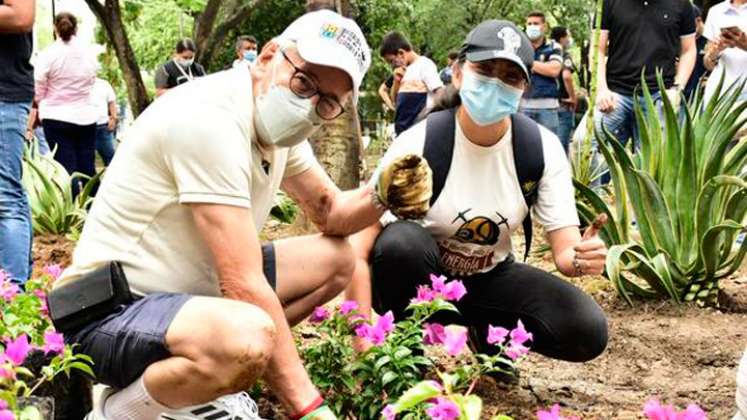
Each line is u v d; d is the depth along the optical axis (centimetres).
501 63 318
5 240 416
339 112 259
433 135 337
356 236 347
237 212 251
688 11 698
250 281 251
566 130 1070
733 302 524
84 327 260
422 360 291
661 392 394
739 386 264
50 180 750
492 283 360
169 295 255
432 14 2177
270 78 257
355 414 299
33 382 298
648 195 519
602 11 702
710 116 534
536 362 424
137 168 259
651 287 522
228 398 262
